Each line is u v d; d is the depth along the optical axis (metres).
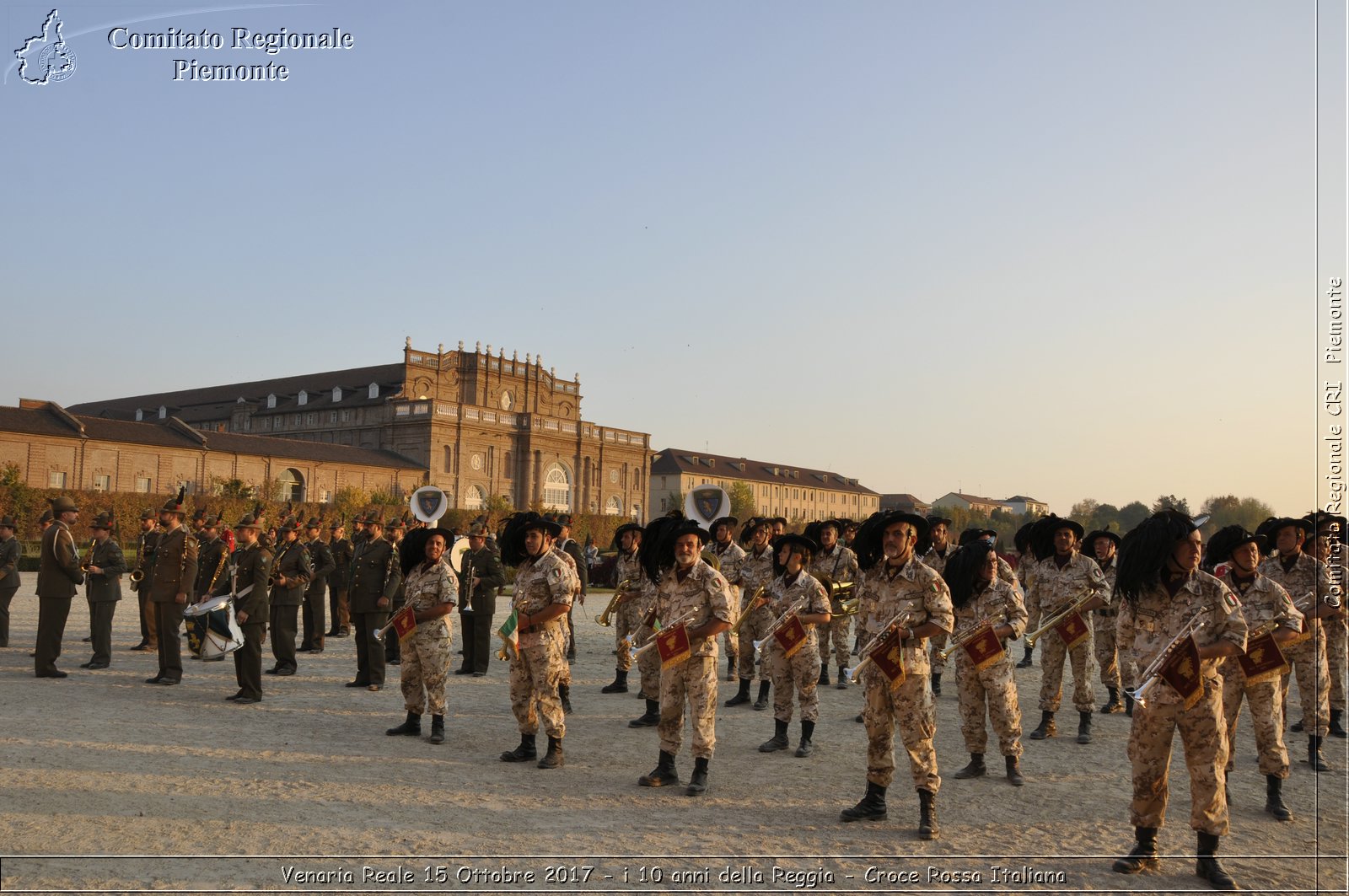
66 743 9.06
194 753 8.89
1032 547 11.63
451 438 85.62
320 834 6.65
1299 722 12.02
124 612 22.30
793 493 139.38
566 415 102.56
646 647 8.32
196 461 71.62
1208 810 6.25
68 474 65.69
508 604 29.30
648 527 8.59
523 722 9.10
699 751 8.09
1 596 15.87
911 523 7.33
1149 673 6.44
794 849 6.67
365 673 13.07
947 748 10.27
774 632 9.85
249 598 11.66
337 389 91.00
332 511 61.81
